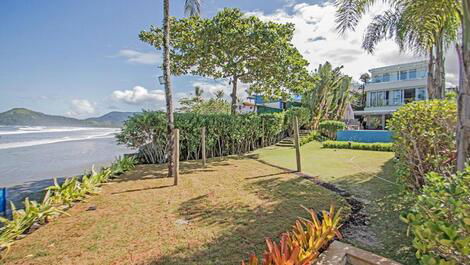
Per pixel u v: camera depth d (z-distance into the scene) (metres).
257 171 7.79
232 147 12.49
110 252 2.95
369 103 28.73
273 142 16.30
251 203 4.61
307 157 10.39
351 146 12.92
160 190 5.63
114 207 4.49
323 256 2.50
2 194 4.38
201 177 6.98
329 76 20.53
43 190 6.09
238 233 3.36
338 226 3.36
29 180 7.50
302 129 21.23
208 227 3.59
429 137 4.03
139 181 6.50
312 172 7.35
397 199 4.53
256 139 14.44
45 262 2.78
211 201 4.78
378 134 15.34
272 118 15.48
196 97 22.59
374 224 3.51
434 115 4.09
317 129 19.92
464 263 1.59
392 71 27.12
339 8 6.33
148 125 9.52
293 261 1.98
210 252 2.89
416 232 1.73
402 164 4.42
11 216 4.34
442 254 1.69
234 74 13.83
